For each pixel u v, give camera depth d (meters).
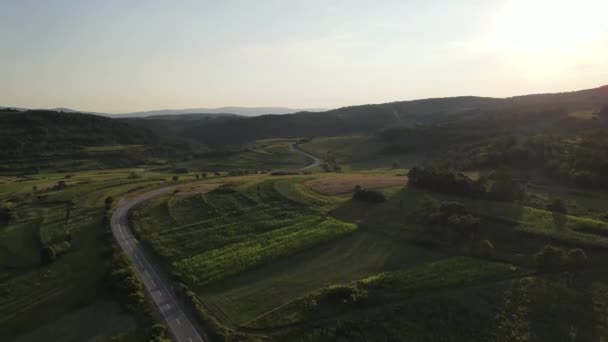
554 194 93.06
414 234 74.88
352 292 54.50
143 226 88.62
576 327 48.44
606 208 81.38
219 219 91.12
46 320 54.66
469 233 71.19
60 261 72.38
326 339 47.12
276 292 58.19
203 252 73.38
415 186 107.62
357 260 67.44
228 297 57.50
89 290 61.25
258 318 51.12
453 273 59.47
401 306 52.12
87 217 95.94
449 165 134.38
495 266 60.97
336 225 82.25
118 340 48.41
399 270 61.88
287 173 159.50
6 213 98.06
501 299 53.47
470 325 49.16
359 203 96.81
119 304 56.69
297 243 74.44
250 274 64.94
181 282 62.00
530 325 49.06
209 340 47.69
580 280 56.56
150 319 52.06
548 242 67.12
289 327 49.28
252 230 83.50
